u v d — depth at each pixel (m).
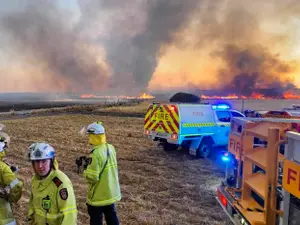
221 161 9.66
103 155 3.76
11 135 15.23
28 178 7.54
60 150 11.25
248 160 4.01
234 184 4.82
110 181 3.83
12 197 3.06
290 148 2.81
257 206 3.77
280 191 3.09
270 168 3.15
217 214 5.43
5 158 9.75
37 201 2.68
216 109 10.70
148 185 7.12
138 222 5.13
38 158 2.54
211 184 7.23
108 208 3.90
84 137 14.27
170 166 8.94
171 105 9.91
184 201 6.11
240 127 4.51
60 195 2.60
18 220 5.13
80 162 3.87
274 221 3.16
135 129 17.67
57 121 22.94
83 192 6.59
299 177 2.62
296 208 2.79
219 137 10.54
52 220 2.62
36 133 15.81
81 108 37.94
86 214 5.45
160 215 5.39
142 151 11.15
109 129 17.64
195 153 9.99
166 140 10.31
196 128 9.98
